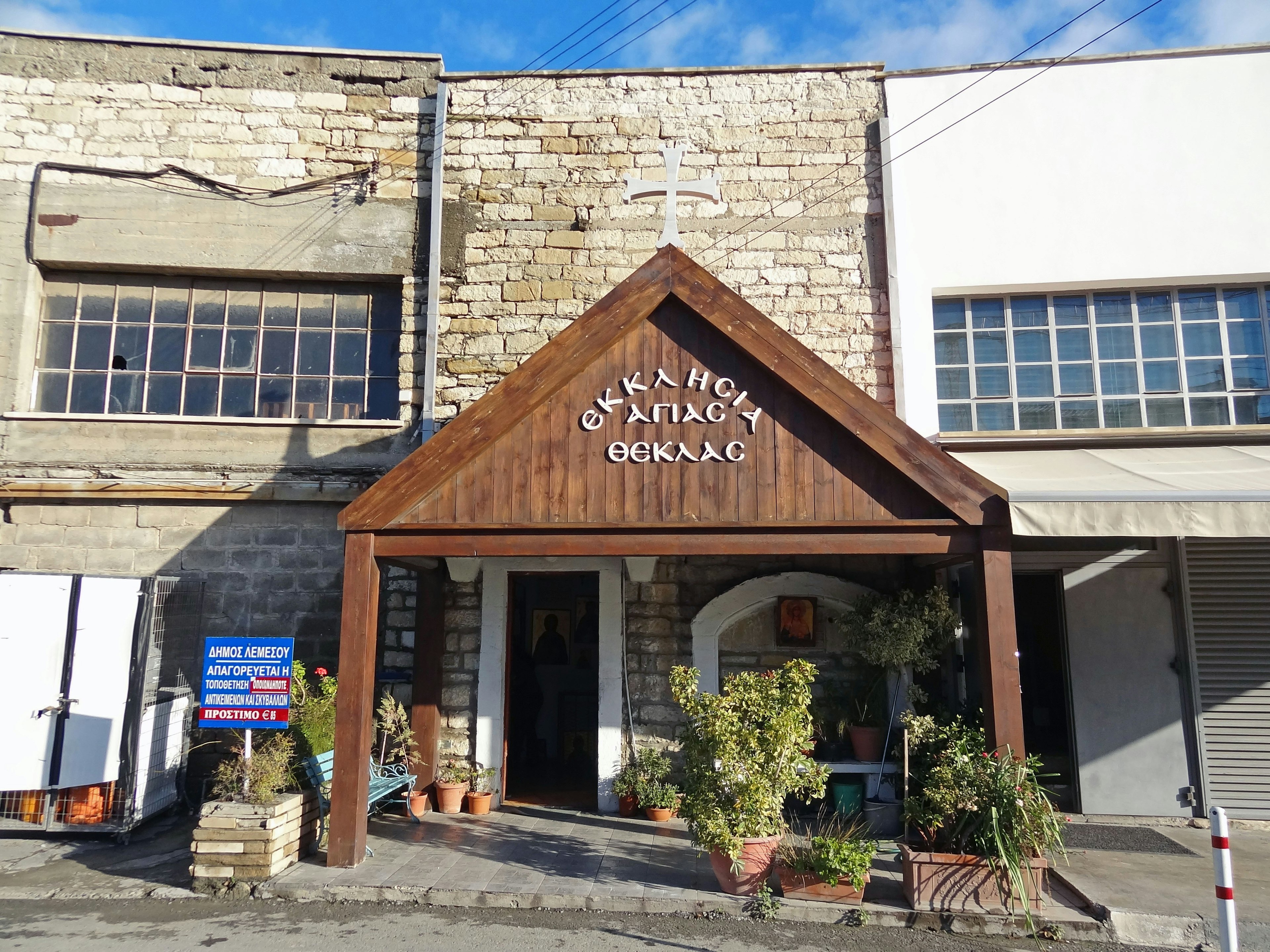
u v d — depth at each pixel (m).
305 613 9.43
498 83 10.20
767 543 6.70
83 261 9.95
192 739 8.90
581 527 6.75
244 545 9.52
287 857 6.65
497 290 9.82
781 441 6.86
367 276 10.10
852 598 8.93
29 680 7.44
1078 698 8.84
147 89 10.23
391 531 6.90
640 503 6.85
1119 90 9.79
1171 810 8.59
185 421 9.70
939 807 6.16
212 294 10.27
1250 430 9.13
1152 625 8.88
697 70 10.12
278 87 10.30
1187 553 8.92
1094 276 9.53
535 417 7.02
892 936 5.69
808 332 9.62
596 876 6.52
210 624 9.38
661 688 8.97
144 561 9.48
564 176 10.02
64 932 5.57
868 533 6.65
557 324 9.73
